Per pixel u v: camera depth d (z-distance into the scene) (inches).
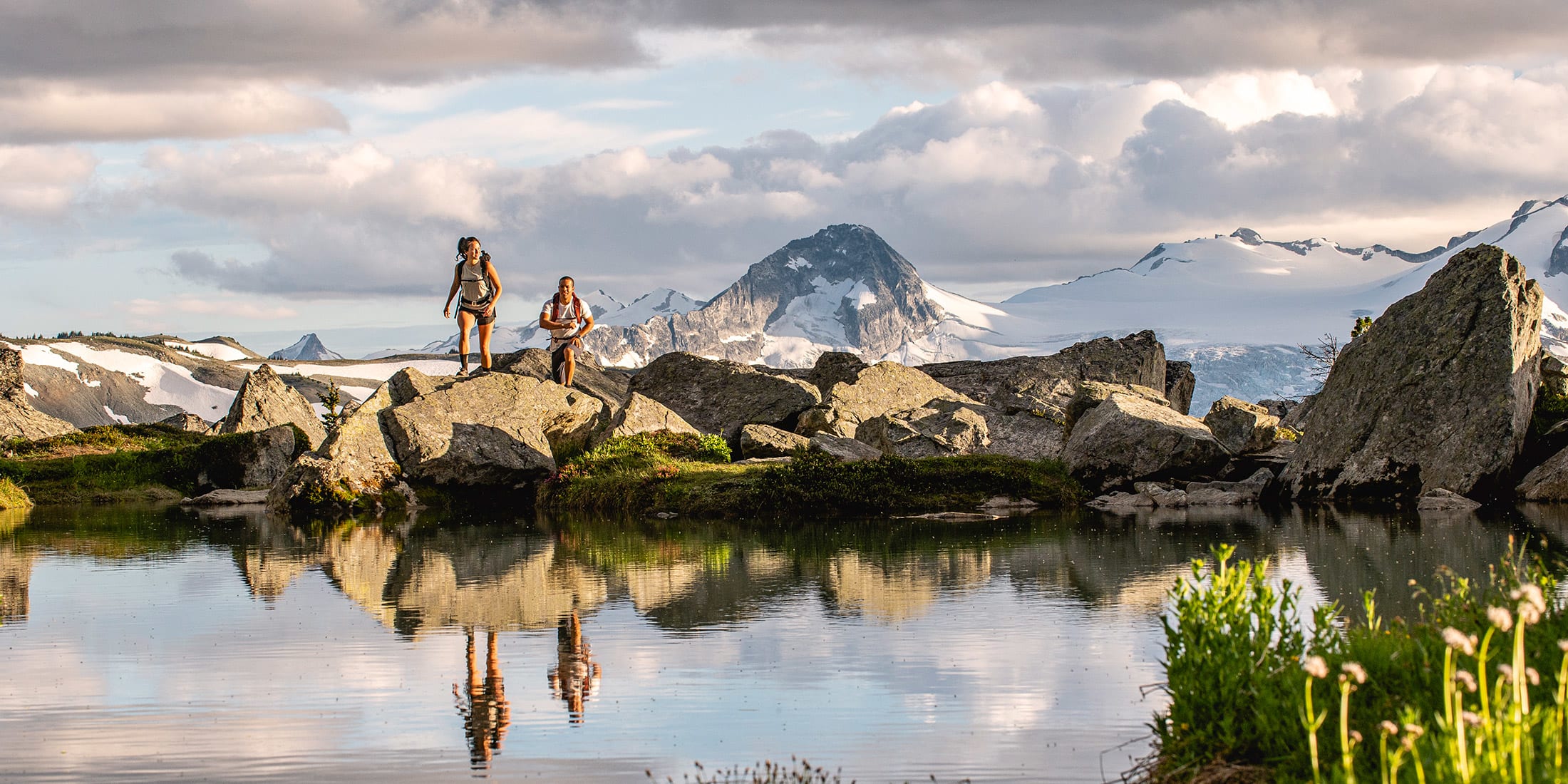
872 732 477.4
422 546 1058.1
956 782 421.7
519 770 442.0
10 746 475.2
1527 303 1293.1
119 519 1378.0
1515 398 1242.6
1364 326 1595.7
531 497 1491.1
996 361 2235.5
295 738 482.9
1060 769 432.5
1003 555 930.1
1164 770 374.6
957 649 609.0
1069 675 554.6
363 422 1449.3
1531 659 377.4
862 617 691.4
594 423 1622.8
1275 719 355.9
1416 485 1268.5
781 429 1749.5
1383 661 375.9
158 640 659.4
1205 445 1385.3
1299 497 1348.4
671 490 1334.9
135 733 490.9
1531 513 1129.4
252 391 2137.1
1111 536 1039.0
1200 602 396.8
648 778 432.8
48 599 796.6
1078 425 1481.3
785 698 525.3
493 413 1509.6
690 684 552.1
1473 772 282.7
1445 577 748.6
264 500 1638.8
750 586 805.9
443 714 511.8
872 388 1817.2
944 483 1354.6
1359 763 330.0
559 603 753.6
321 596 791.7
